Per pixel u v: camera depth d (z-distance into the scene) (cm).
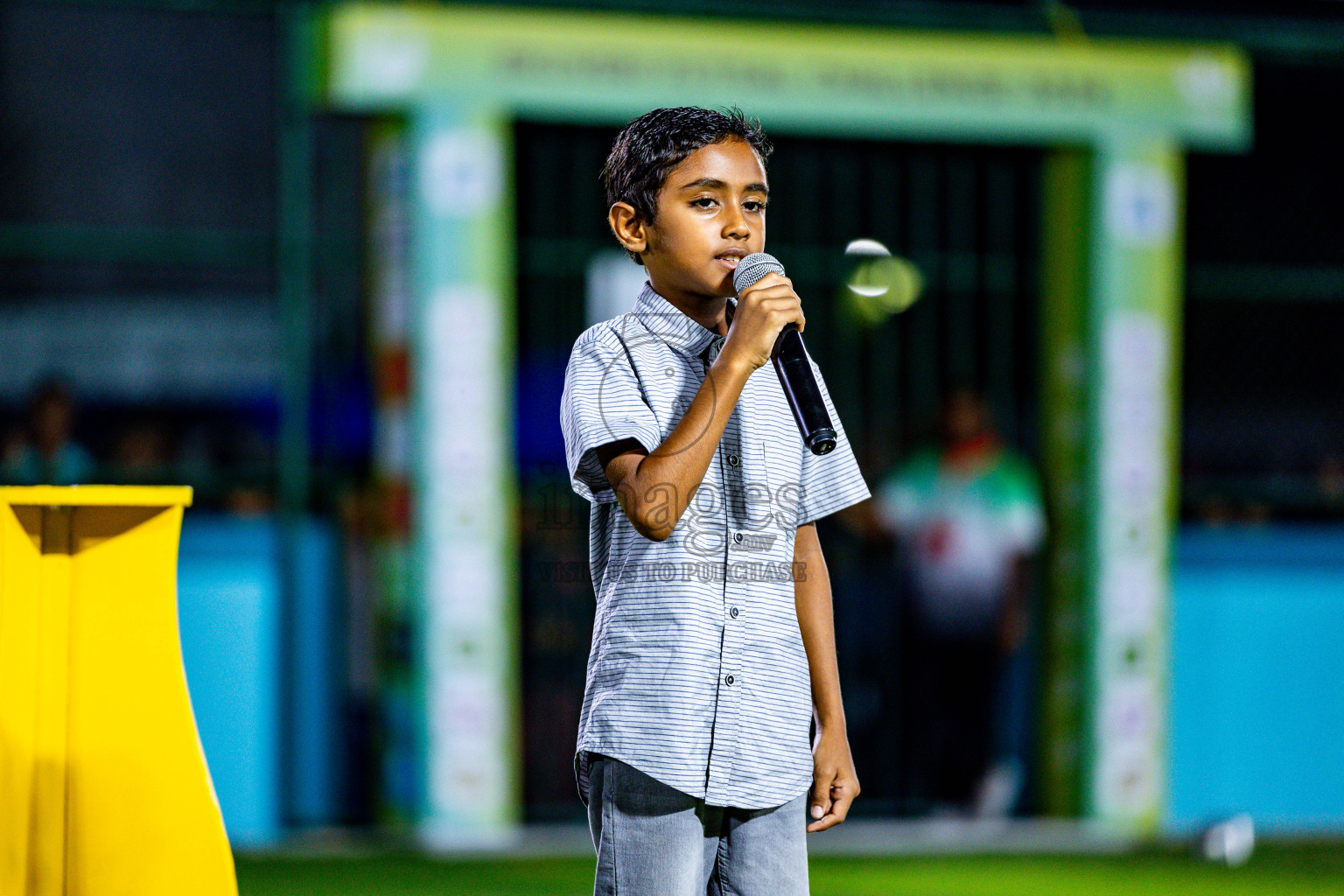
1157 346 1306
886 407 1308
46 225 1280
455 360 1197
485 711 1202
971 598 1242
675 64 1212
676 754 427
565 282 1259
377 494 1216
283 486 1195
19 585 445
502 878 1080
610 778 436
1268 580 1333
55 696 448
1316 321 1400
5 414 1254
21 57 1273
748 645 441
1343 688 1329
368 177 1230
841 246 1311
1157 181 1298
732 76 1221
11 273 1258
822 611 482
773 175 1302
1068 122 1278
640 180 457
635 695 434
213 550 1191
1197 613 1316
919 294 1315
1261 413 1392
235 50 1312
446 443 1195
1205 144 1303
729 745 432
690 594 436
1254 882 1101
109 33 1288
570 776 1241
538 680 1238
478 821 1202
